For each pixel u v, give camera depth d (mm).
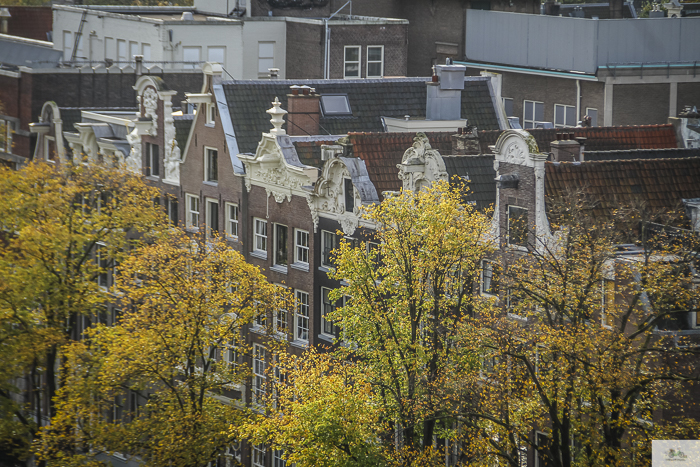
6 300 160125
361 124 193375
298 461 125375
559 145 142625
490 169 146875
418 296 124625
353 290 129375
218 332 150875
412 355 123562
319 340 163875
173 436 143625
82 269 169000
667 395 117312
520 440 118000
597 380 105250
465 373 119688
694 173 138625
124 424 153000
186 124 199375
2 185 170125
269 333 155750
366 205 150875
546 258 118938
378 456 121688
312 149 173375
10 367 159125
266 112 183500
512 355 110938
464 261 122312
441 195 125188
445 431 125375
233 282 154000
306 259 167500
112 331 151125
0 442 162000
